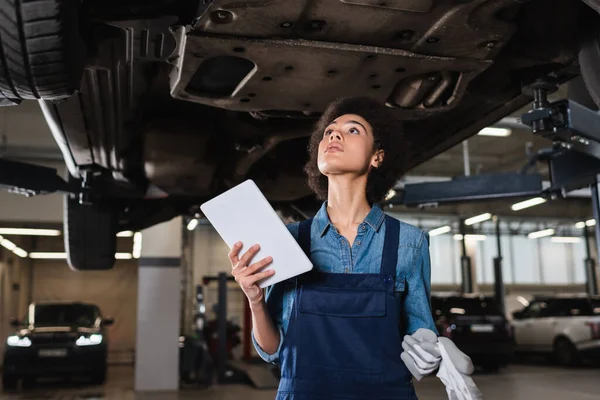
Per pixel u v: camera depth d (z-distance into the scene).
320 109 2.22
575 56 2.11
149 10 1.73
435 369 0.93
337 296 1.00
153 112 2.82
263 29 1.67
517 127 7.91
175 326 7.19
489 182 3.89
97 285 15.09
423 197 4.01
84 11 1.72
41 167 3.39
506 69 2.22
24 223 10.95
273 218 1.00
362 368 0.96
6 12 1.45
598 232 3.99
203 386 7.42
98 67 2.06
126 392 6.90
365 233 1.05
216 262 16.80
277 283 1.10
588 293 14.62
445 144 2.96
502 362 8.84
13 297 13.48
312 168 1.22
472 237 18.02
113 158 3.09
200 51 1.76
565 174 3.67
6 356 7.05
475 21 1.66
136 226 4.14
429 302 1.04
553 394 6.06
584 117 2.49
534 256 19.08
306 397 0.96
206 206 1.03
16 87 1.70
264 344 1.06
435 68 1.92
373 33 1.71
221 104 2.17
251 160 3.07
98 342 7.39
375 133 1.12
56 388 7.36
